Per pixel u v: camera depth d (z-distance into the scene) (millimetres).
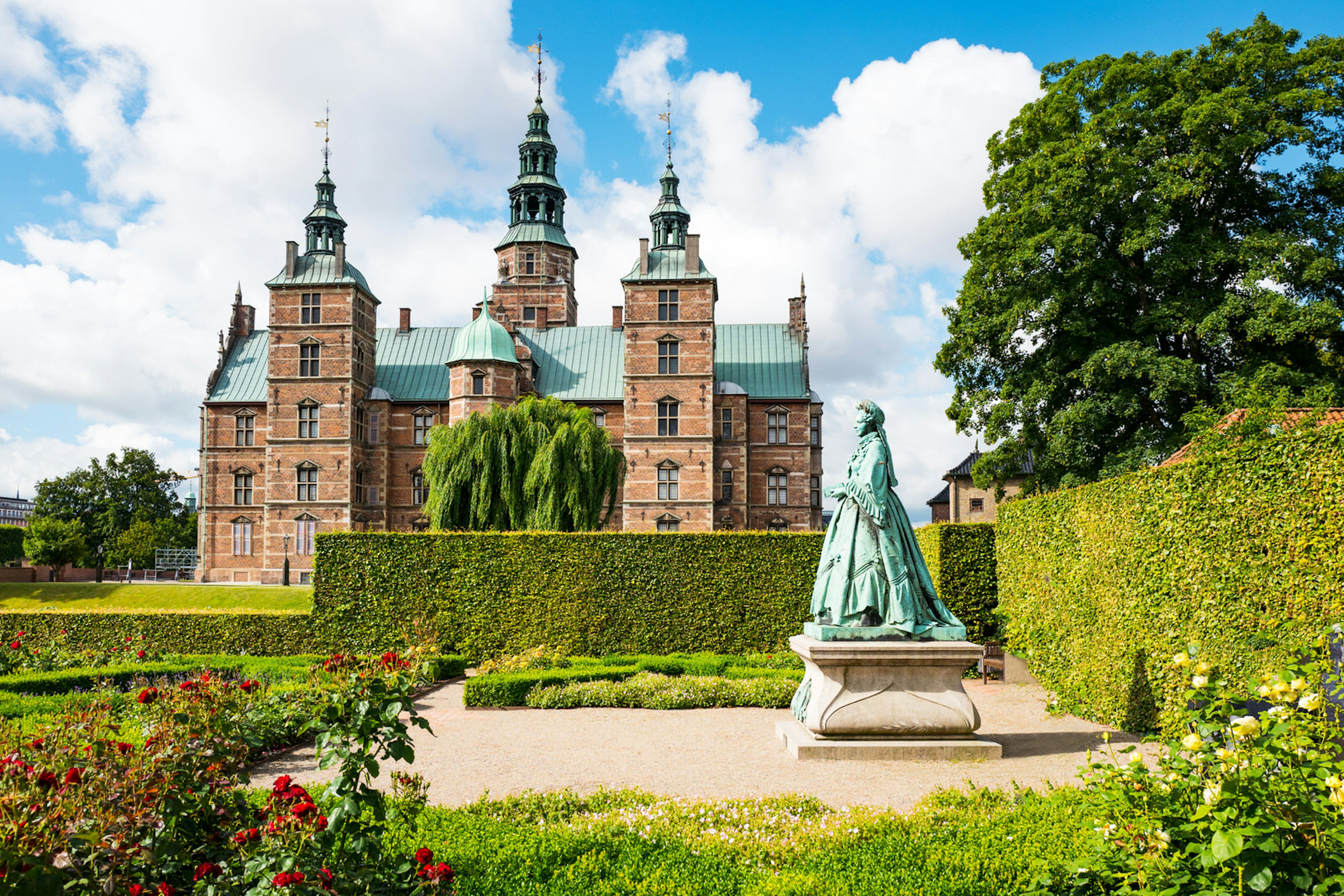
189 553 65750
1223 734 4906
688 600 20688
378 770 5500
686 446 45000
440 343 53938
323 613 20906
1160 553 11375
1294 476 9234
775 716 13508
